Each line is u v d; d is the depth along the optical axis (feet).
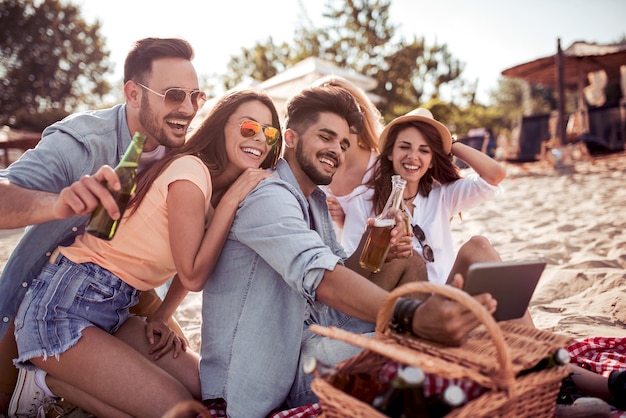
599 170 42.19
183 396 6.99
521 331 5.91
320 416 5.41
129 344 7.70
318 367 5.27
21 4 100.94
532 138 58.85
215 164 7.87
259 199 6.97
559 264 15.29
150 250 7.30
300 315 7.07
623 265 14.14
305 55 104.47
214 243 6.99
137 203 7.10
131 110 8.01
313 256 6.46
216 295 7.39
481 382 4.85
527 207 27.78
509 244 18.47
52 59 104.58
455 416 4.56
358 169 11.62
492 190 10.48
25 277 7.48
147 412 6.88
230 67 107.45
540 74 60.90
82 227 7.66
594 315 10.96
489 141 58.39
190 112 7.95
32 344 7.09
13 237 26.25
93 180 5.69
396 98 106.11
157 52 7.74
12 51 102.58
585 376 6.93
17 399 7.72
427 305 5.40
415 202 10.59
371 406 5.08
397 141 10.39
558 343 5.49
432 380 5.22
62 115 99.60
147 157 8.26
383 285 8.43
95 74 111.45
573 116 55.16
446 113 100.48
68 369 7.06
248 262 7.20
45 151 7.53
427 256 10.02
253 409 6.95
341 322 7.86
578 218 22.35
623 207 23.94
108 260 7.32
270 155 8.32
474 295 5.48
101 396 7.01
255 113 7.74
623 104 51.90
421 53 107.76
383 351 4.95
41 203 6.27
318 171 8.01
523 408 5.18
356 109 8.07
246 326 7.11
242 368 7.02
